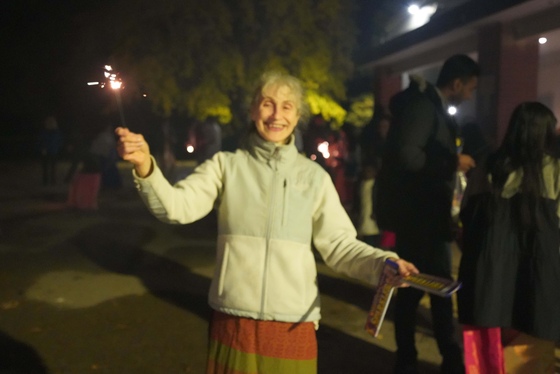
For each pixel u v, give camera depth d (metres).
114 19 10.48
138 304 5.84
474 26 8.99
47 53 15.45
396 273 2.41
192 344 4.83
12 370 4.29
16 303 5.82
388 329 5.20
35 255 7.84
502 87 8.67
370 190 6.92
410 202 3.97
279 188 2.58
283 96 2.61
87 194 11.45
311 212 2.64
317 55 11.21
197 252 8.05
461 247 3.64
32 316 5.46
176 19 10.47
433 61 11.29
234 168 2.64
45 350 4.67
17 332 5.05
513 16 8.24
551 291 3.24
